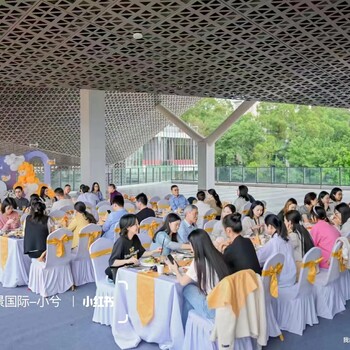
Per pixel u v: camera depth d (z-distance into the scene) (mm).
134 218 4250
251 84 9727
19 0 5098
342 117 34250
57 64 7777
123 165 26641
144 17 5695
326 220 5008
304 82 9539
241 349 3281
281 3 5277
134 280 3832
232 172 27219
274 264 3779
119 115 18969
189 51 7160
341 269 4535
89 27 6016
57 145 19500
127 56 7375
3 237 5715
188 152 37844
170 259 4012
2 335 4059
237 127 35469
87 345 3842
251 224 5789
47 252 5125
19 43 6605
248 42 6750
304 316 4129
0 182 12719
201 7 5387
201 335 3357
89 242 5594
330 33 6344
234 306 3066
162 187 24422
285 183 25312
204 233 3420
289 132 34094
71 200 8875
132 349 3736
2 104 15906
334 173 23828
